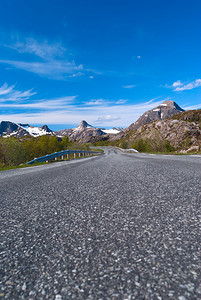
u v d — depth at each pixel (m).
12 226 1.98
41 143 24.31
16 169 10.05
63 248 1.45
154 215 2.05
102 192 3.32
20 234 1.76
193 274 1.07
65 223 1.97
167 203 2.46
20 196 3.38
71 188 3.84
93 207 2.48
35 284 1.05
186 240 1.47
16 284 1.06
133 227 1.77
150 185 3.69
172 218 1.94
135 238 1.55
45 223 2.01
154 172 5.51
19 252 1.42
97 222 1.95
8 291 1.00
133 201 2.65
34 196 3.31
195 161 8.66
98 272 1.13
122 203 2.58
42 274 1.14
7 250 1.46
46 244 1.53
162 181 4.04
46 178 5.49
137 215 2.08
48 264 1.24
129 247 1.41
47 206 2.65
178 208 2.24
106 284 1.02
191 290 0.95
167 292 0.94
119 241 1.51
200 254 1.27
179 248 1.36
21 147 18.55
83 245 1.48
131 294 0.94
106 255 1.32
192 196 2.73
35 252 1.41
